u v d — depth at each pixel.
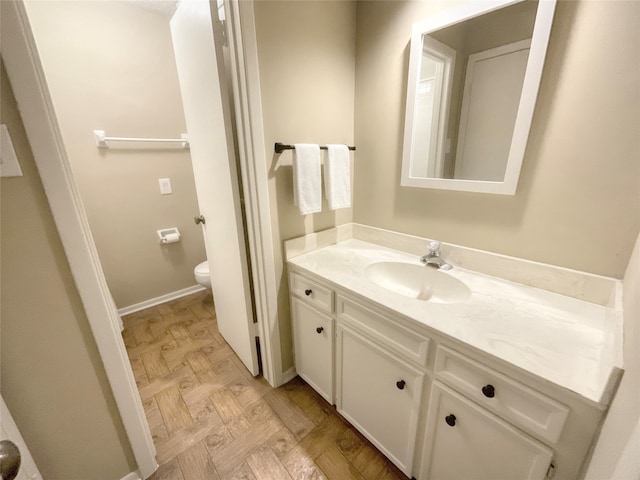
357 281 1.13
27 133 0.71
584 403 0.59
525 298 0.98
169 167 2.36
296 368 1.60
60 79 1.81
